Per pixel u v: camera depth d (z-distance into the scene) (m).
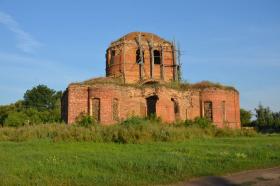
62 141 28.47
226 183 13.41
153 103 44.94
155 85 43.25
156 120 38.81
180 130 32.28
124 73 46.94
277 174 14.83
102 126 32.41
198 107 44.09
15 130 33.59
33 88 89.25
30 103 87.50
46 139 29.95
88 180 13.77
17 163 17.30
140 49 47.62
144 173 14.91
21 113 69.25
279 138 33.19
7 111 79.44
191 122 38.28
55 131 31.83
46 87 90.12
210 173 15.02
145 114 42.81
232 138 32.94
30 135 31.58
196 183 13.49
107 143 27.41
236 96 45.22
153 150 22.66
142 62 47.50
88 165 16.73
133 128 29.94
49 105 89.06
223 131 36.53
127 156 19.41
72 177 14.24
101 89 40.47
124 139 27.77
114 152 21.50
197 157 18.97
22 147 24.78
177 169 15.53
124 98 42.03
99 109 40.44
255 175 14.70
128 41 47.78
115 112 41.34
